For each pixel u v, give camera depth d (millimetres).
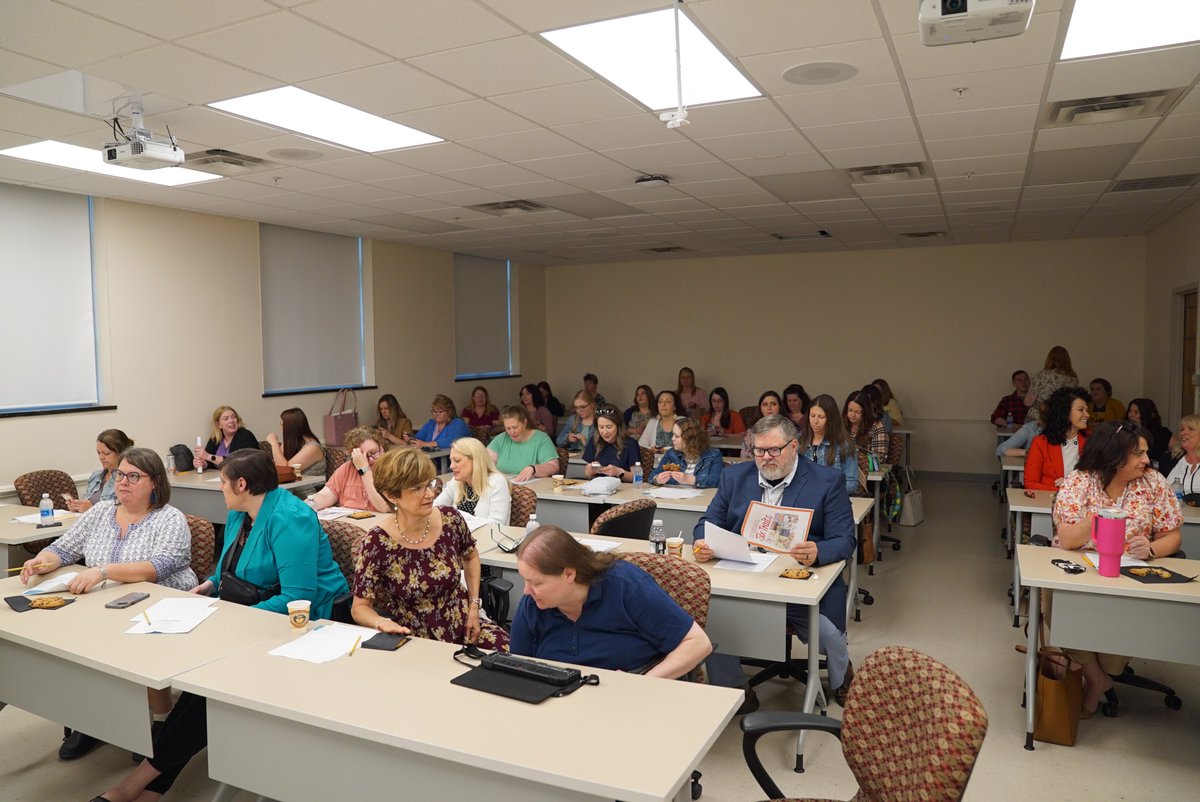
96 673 2447
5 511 4992
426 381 9555
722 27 3033
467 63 3379
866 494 5660
